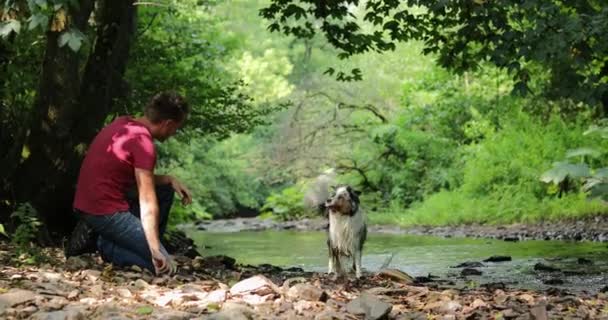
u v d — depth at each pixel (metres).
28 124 9.73
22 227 8.14
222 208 40.62
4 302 4.46
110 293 5.05
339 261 8.16
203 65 15.20
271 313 4.61
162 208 6.47
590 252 11.84
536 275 8.83
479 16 9.48
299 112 34.50
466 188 21.95
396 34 11.59
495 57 9.19
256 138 41.34
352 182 27.38
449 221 20.97
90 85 9.91
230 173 40.16
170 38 14.55
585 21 8.52
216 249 15.05
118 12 10.06
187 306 4.72
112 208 6.04
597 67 11.34
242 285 5.17
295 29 11.89
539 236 15.52
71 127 9.73
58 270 6.14
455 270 9.70
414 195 25.73
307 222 26.80
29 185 9.67
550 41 8.58
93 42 10.20
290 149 32.34
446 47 11.52
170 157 17.88
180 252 10.98
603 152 17.66
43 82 9.59
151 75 13.47
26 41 10.88
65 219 10.09
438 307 5.02
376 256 12.25
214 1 16.23
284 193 30.33
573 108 21.69
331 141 30.38
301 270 9.09
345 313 4.59
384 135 26.80
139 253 6.05
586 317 4.86
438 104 25.67
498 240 15.38
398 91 31.78
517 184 20.86
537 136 21.12
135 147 5.93
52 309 4.43
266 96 35.31
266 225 27.23
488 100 24.89
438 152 25.58
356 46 11.81
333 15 11.55
